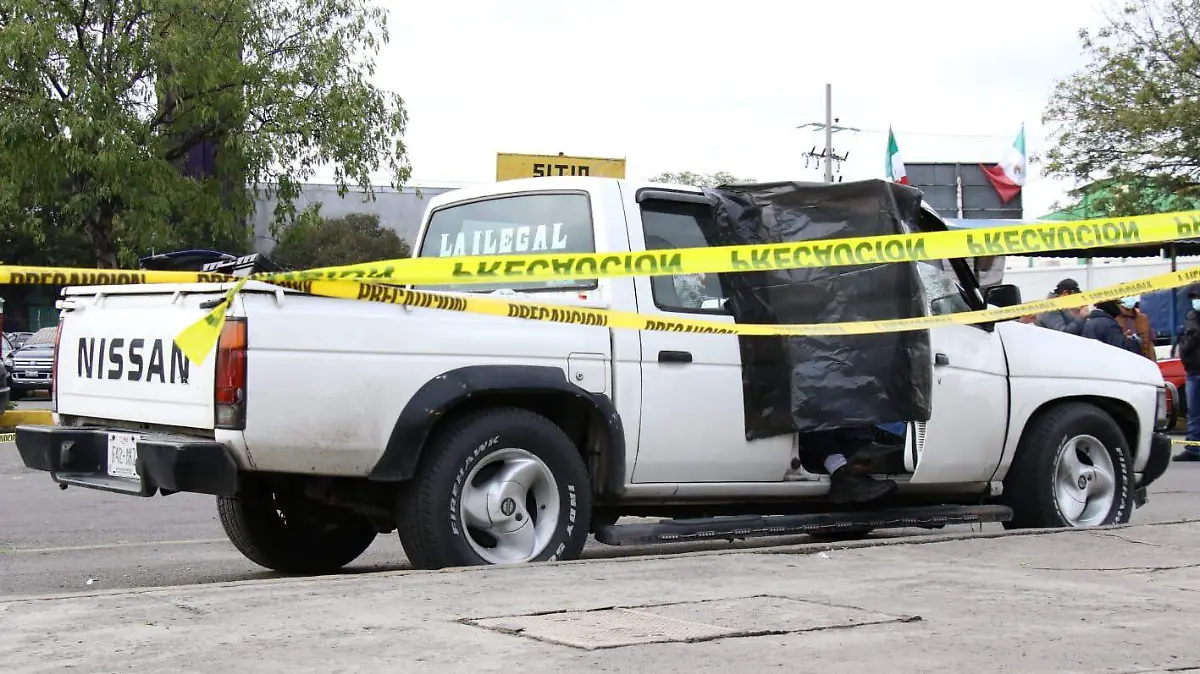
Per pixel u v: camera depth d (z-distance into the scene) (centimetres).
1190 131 2511
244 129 2273
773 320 649
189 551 743
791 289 651
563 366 579
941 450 693
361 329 529
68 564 691
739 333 614
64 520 887
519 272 550
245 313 506
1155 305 2172
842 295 650
